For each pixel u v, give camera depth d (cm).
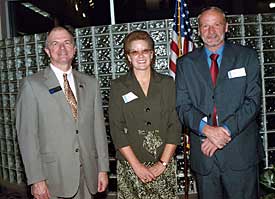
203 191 276
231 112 262
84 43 461
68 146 257
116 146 274
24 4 591
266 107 448
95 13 573
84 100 265
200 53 275
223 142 260
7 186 514
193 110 268
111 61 457
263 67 445
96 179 274
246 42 443
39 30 590
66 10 584
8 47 506
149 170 269
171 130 274
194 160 279
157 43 447
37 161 255
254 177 275
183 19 397
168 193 276
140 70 269
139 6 588
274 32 444
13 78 507
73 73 272
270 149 450
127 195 277
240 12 602
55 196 260
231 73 264
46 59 483
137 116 269
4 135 528
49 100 255
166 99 272
